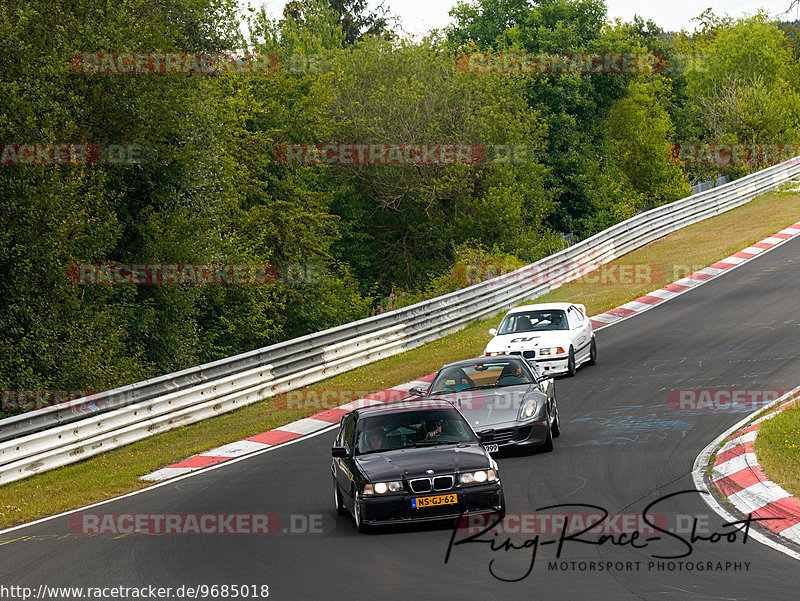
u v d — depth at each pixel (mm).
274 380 27062
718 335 27781
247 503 14477
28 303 27828
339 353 29656
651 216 49125
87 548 12305
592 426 18031
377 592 8969
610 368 25078
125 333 32594
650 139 75938
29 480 19297
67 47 28969
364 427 13234
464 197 58625
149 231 34219
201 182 36062
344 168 58969
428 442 12758
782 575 8656
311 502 14117
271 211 48094
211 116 36594
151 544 12133
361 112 58000
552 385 17859
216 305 41156
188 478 17484
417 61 62125
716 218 53312
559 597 8391
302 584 9531
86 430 21016
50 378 28250
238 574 10172
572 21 70062
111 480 18047
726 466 13344
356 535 11664
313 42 71625
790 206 53125
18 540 13500
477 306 36812
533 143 60375
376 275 62969
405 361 30500
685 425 17109
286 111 52562
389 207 62188
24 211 26875
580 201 67875
